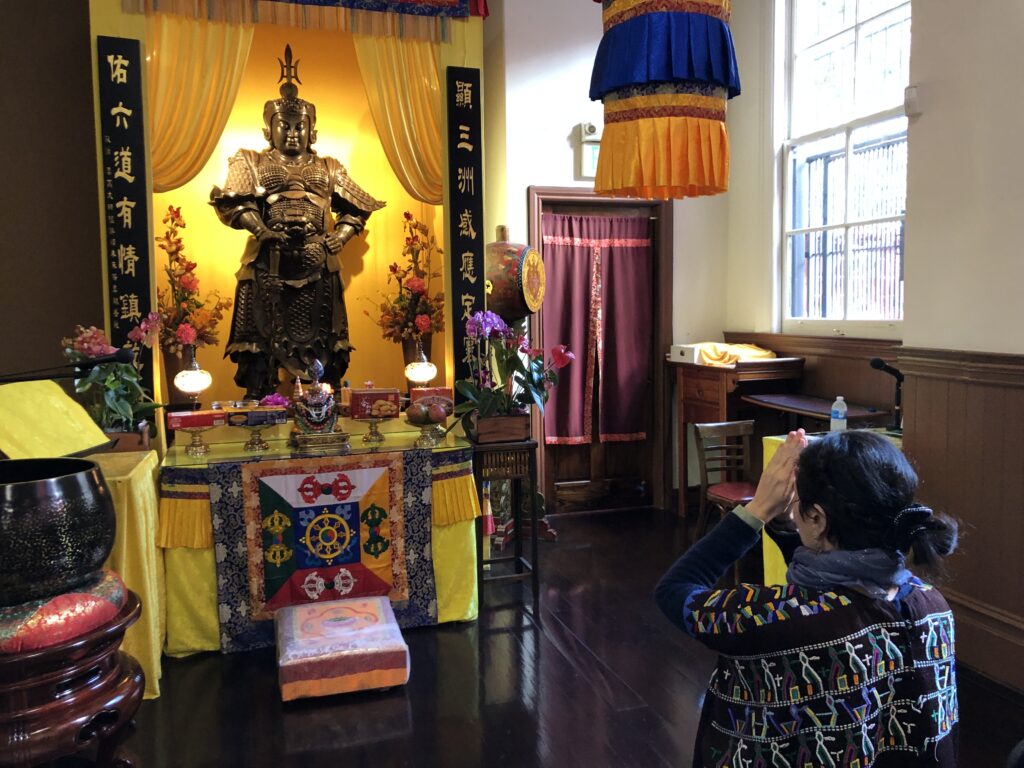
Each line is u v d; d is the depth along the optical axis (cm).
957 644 322
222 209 493
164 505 344
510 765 261
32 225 481
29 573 162
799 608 118
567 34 534
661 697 306
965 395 317
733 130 569
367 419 385
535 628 375
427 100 461
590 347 566
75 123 484
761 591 123
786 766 116
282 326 505
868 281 464
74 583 172
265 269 503
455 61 461
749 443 499
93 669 175
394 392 387
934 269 334
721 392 511
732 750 121
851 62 471
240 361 507
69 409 258
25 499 162
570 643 358
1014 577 300
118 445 343
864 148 462
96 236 490
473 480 386
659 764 260
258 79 542
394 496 371
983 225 310
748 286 561
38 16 475
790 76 524
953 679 121
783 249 533
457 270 461
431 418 378
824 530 124
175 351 478
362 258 572
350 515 366
